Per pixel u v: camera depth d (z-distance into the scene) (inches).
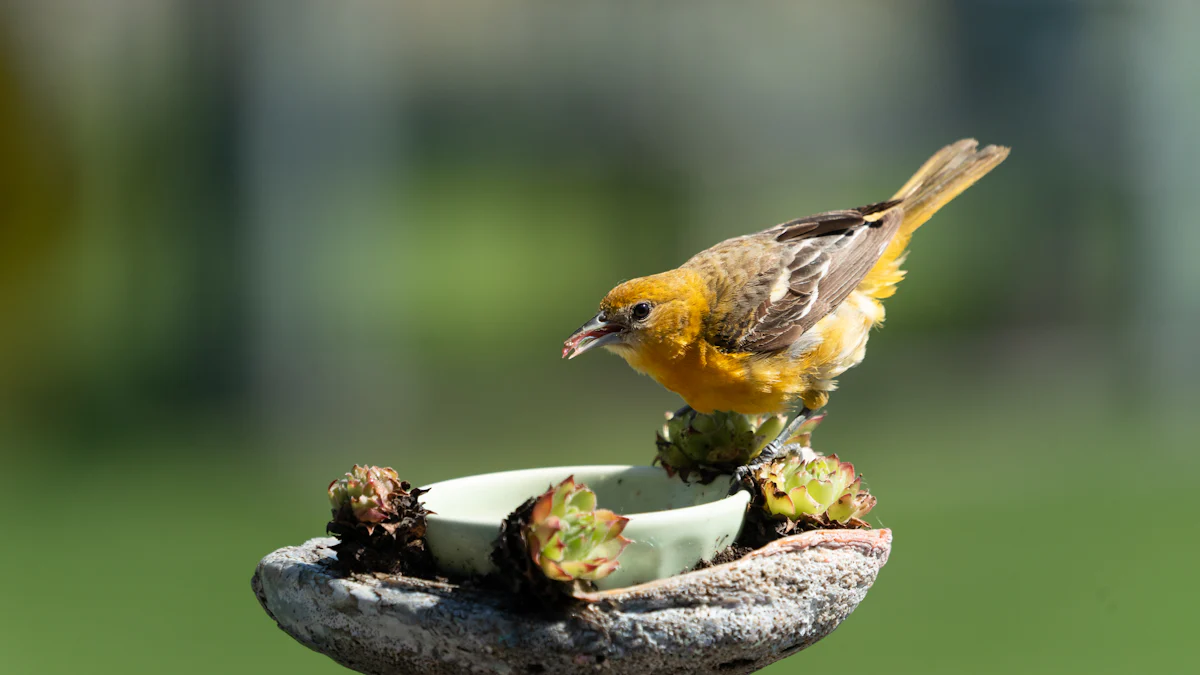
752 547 153.7
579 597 135.9
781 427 176.6
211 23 655.8
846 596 148.8
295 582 145.9
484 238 1156.5
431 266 1072.2
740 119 1059.9
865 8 983.0
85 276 837.2
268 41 661.3
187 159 665.6
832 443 605.9
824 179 1100.5
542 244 1125.1
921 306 874.1
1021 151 846.5
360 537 145.6
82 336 778.2
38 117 835.4
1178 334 746.2
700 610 138.3
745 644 139.9
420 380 719.7
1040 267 829.8
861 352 236.4
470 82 1146.7
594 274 1047.6
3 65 818.8
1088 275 804.6
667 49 1039.0
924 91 1020.5
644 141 1053.2
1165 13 767.7
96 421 644.7
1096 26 801.6
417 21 1014.4
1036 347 785.6
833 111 1087.6
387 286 988.6
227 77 657.6
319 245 685.9
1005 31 866.8
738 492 156.9
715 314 215.2
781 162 1087.6
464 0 1017.5
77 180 845.8
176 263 691.4
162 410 658.8
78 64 834.2
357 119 717.9
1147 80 767.1
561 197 1197.7
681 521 143.9
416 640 137.6
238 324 664.4
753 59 1045.2
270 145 666.8
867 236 235.1
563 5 1035.9
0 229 829.8
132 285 808.9
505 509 170.7
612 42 1045.2
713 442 174.9
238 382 665.0
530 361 784.3
